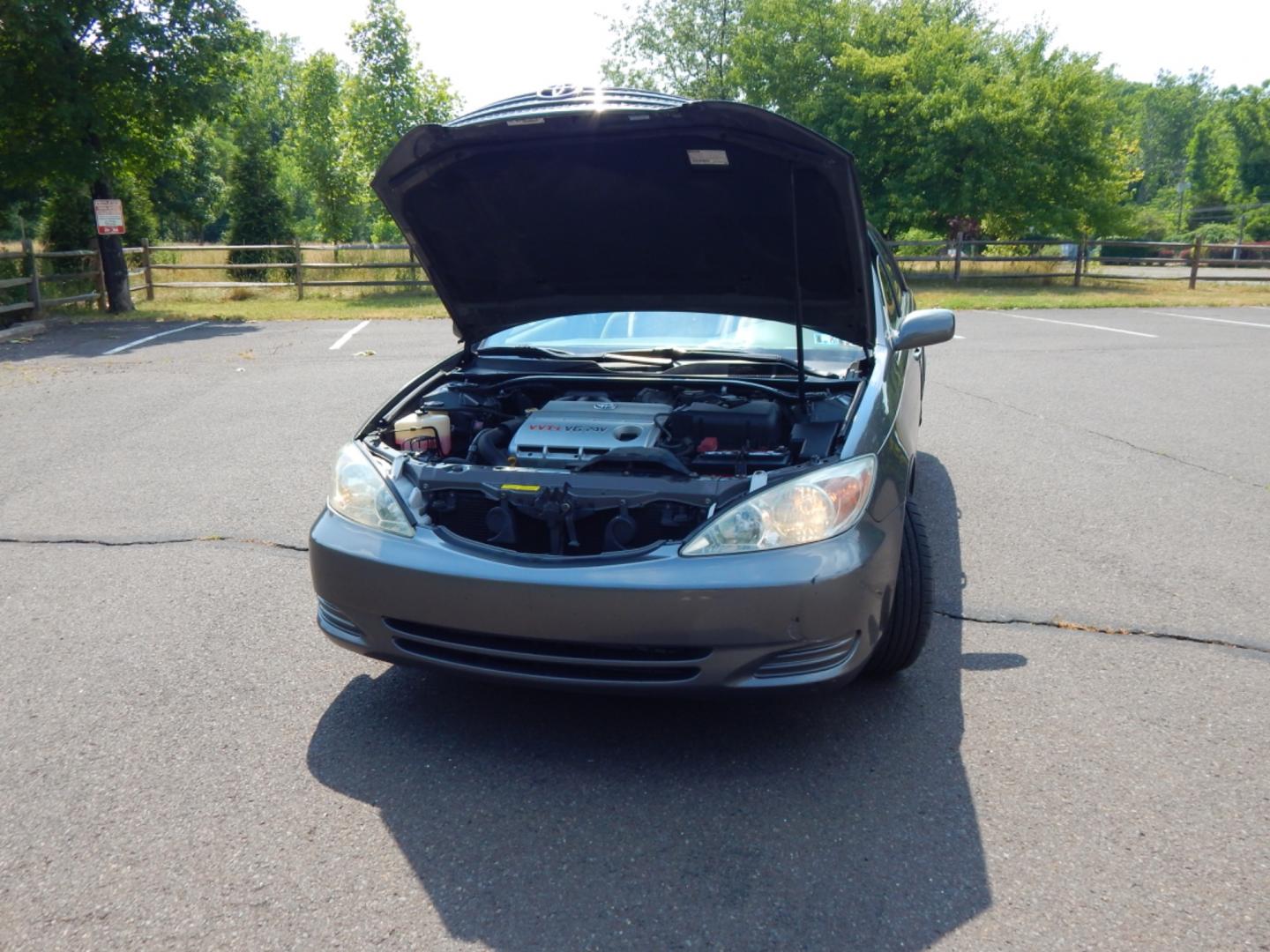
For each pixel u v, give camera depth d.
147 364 11.16
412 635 3.09
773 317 4.18
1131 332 13.89
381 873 2.58
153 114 17.16
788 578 2.79
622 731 3.29
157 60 16.44
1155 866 2.55
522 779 3.01
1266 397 8.88
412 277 21.64
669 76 32.47
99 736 3.27
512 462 3.39
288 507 5.70
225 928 2.38
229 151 41.41
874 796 2.89
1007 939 2.30
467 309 4.46
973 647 3.87
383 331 14.52
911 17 23.92
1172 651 3.81
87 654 3.88
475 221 3.91
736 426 3.47
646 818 2.81
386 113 23.39
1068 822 2.75
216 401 8.84
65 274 17.42
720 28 31.30
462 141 3.40
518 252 4.11
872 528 3.00
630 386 4.06
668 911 2.42
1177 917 2.37
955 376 10.09
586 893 2.49
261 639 4.01
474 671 3.04
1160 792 2.89
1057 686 3.54
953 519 5.40
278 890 2.51
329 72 27.77
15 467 6.62
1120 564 4.71
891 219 24.16
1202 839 2.66
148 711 3.44
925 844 2.67
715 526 2.86
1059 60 23.09
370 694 3.56
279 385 9.62
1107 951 2.26
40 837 2.73
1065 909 2.40
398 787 2.97
